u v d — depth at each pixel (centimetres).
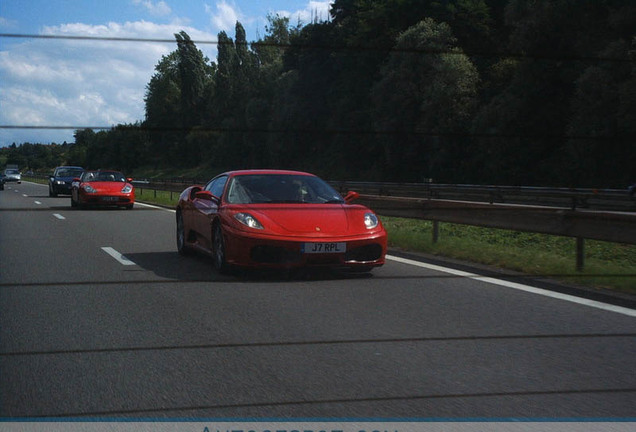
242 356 388
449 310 514
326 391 326
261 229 655
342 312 508
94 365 371
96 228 1291
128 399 317
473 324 467
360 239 660
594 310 511
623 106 2405
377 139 3875
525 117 2902
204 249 772
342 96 4878
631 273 658
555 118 2839
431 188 2167
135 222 1438
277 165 4884
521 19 2991
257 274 700
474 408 303
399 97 3616
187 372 358
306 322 475
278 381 342
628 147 2447
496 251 820
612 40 2669
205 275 696
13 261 816
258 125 6306
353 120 4462
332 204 726
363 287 618
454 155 3347
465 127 3294
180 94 8981
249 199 727
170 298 569
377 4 4669
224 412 300
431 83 3494
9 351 401
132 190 1945
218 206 732
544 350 399
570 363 372
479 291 595
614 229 671
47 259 835
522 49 2962
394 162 3662
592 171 2538
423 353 393
